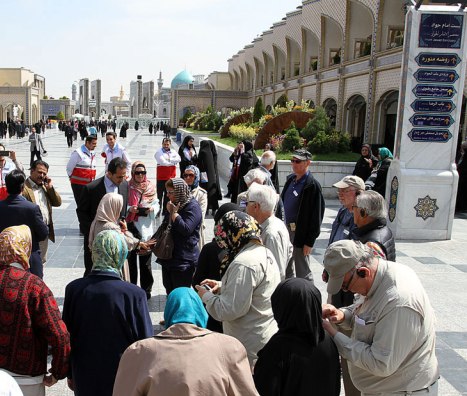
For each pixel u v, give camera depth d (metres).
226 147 17.80
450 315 5.35
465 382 3.94
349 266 2.28
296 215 5.22
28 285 2.52
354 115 25.33
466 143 12.38
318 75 28.95
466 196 12.38
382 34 21.03
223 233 2.86
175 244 4.43
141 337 2.67
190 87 78.69
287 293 2.13
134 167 5.21
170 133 52.16
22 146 29.66
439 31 8.43
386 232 3.44
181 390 1.81
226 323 2.86
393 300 2.21
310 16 29.89
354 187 4.10
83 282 2.69
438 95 8.62
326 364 2.14
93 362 2.59
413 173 8.67
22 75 63.09
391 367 2.19
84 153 8.16
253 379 2.15
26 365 2.52
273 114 20.62
